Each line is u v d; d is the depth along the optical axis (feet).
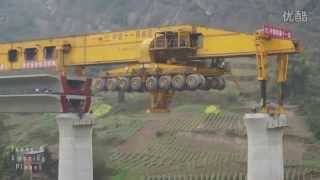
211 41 236.43
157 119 492.95
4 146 437.99
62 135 263.08
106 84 257.75
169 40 242.17
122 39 262.26
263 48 220.84
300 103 512.22
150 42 246.68
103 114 535.19
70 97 263.08
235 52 230.48
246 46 227.81
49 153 406.21
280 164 226.38
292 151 412.98
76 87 268.21
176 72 237.86
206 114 493.36
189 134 448.65
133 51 258.37
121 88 252.83
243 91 563.89
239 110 510.58
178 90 240.12
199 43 239.30
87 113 268.00
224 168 381.81
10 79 274.98
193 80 233.76
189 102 546.67
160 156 416.67
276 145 225.56
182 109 516.32
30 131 508.94
